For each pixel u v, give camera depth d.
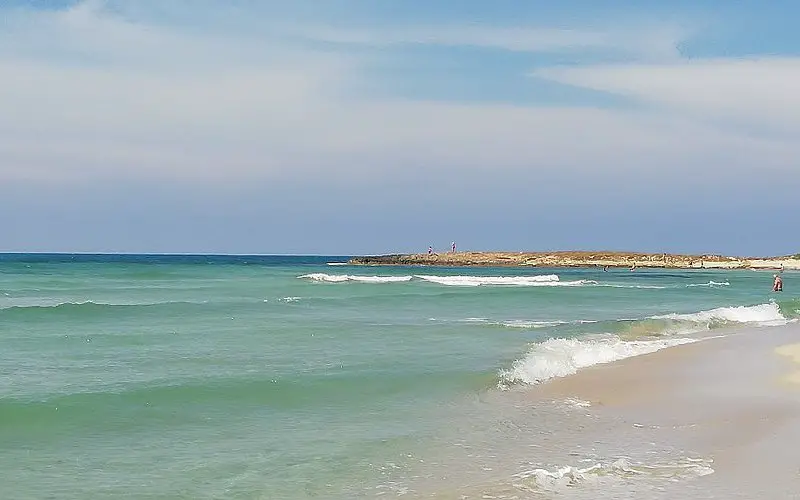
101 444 10.76
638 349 20.22
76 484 9.07
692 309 35.84
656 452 10.14
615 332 24.05
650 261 129.25
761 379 15.81
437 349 19.83
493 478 9.16
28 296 38.41
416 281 60.47
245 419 12.27
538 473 9.12
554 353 18.31
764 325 27.98
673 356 19.03
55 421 11.78
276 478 9.31
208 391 14.00
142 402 13.09
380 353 19.05
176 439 11.06
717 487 8.59
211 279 60.78
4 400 12.73
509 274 89.50
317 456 10.21
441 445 10.71
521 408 13.10
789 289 58.06
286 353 18.88
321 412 12.80
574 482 8.87
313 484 9.09
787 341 22.39
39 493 8.73
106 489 8.91
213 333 22.69
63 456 10.17
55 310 28.19
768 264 124.75
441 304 36.56
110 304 31.69
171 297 38.84
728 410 12.80
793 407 13.02
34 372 15.62
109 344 19.94
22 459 9.99
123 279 58.66
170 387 14.16
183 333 22.56
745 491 8.45
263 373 15.88
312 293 43.75
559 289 51.44
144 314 28.47
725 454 9.98
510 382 15.34
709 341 22.22
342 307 33.84
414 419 12.32
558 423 11.96
